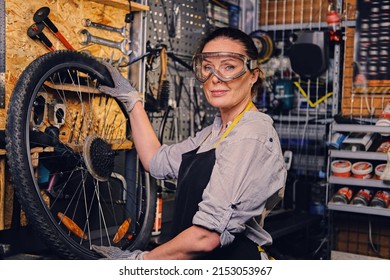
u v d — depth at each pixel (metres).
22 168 1.65
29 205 1.68
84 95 2.18
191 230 1.58
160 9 2.84
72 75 2.03
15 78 1.87
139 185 2.34
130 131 2.39
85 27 2.17
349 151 2.94
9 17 1.83
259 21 3.60
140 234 2.26
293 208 3.35
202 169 1.73
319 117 3.36
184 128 3.06
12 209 1.89
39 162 1.98
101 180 1.98
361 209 2.86
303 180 3.41
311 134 3.38
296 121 3.45
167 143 2.93
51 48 1.97
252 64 1.76
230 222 1.55
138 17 2.38
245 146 1.58
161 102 2.56
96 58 2.12
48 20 1.94
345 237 3.28
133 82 2.39
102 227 2.28
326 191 3.23
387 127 2.81
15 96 1.69
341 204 2.91
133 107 2.12
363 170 2.91
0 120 1.81
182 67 3.02
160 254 1.65
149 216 2.29
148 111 2.59
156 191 2.36
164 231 2.55
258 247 1.75
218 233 1.56
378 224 3.19
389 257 3.15
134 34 2.39
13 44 1.85
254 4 3.59
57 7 2.04
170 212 2.80
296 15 3.48
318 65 3.21
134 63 2.38
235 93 1.72
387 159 2.82
